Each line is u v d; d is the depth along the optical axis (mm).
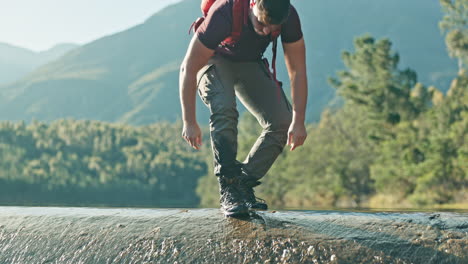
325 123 49969
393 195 37000
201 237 2449
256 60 2963
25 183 104500
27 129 135000
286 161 49469
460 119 34219
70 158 126500
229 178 2775
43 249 2639
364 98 42250
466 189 30531
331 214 2682
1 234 2814
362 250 2240
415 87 46719
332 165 44625
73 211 3006
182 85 2768
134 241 2518
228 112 2811
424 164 31281
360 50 43156
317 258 2223
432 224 2414
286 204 51062
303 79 2869
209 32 2691
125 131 154250
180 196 128750
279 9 2527
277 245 2311
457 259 2168
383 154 37594
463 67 39781
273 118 2994
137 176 130375
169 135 172375
